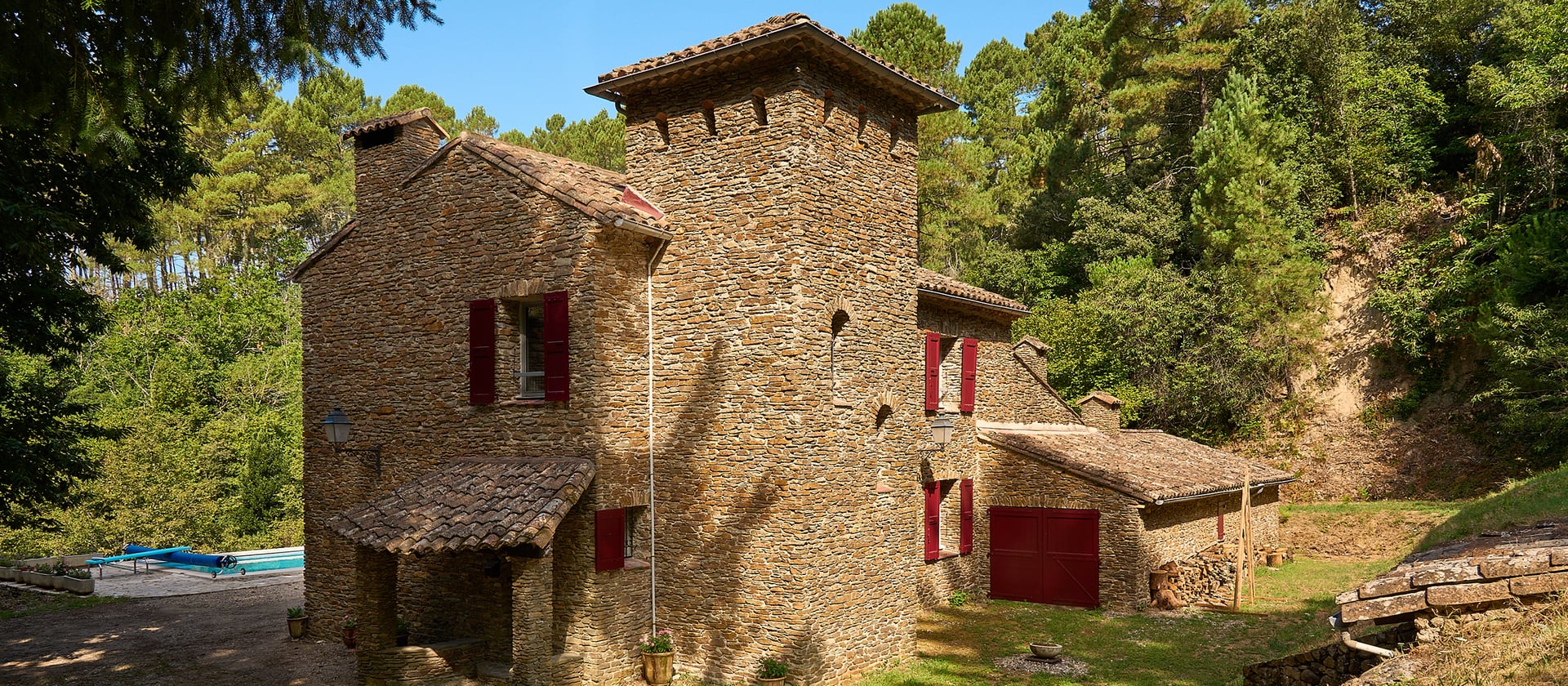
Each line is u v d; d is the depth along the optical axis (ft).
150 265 165.48
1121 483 66.39
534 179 50.72
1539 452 93.25
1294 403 115.24
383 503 49.06
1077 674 50.65
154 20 27.27
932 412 67.77
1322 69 119.96
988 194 157.99
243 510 124.57
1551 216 96.48
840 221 51.21
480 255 53.31
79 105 26.81
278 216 161.07
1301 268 107.96
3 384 59.21
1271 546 87.71
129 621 65.36
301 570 87.71
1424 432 104.58
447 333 54.65
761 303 48.73
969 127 143.02
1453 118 119.03
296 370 142.00
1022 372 83.61
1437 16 123.85
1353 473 105.50
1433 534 61.87
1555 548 26.30
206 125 138.72
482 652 51.75
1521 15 110.32
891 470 55.16
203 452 121.39
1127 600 66.39
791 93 48.24
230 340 149.89
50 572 81.25
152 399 131.85
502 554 50.14
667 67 50.06
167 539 113.39
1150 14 132.87
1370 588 27.61
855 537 51.03
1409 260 112.57
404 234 57.21
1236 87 117.08
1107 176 142.51
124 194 55.67
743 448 48.96
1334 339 116.06
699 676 49.80
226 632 61.77
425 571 54.85
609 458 49.06
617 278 50.21
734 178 50.01
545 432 49.98
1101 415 96.12
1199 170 119.75
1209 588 69.92
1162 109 135.54
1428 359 109.19
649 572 51.34
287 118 165.89
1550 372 83.97
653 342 52.21
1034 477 70.64
